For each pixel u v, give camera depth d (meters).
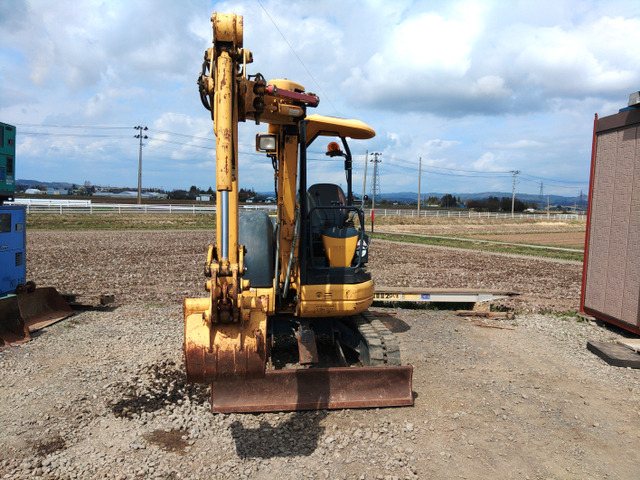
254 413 4.65
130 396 5.01
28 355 6.23
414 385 5.51
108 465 3.70
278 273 5.35
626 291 7.47
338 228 5.64
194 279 12.45
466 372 5.99
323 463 3.80
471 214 58.88
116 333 7.31
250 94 4.15
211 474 3.62
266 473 3.65
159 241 22.91
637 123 7.25
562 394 5.34
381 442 4.16
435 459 3.91
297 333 5.54
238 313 3.34
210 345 3.30
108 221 33.59
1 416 4.49
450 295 9.36
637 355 6.43
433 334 7.75
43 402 4.82
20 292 7.75
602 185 8.14
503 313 8.86
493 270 15.82
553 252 22.83
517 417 4.73
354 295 5.27
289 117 5.17
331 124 5.44
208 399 4.98
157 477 3.56
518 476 3.69
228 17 3.56
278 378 4.76
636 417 4.79
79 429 4.28
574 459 3.97
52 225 30.05
